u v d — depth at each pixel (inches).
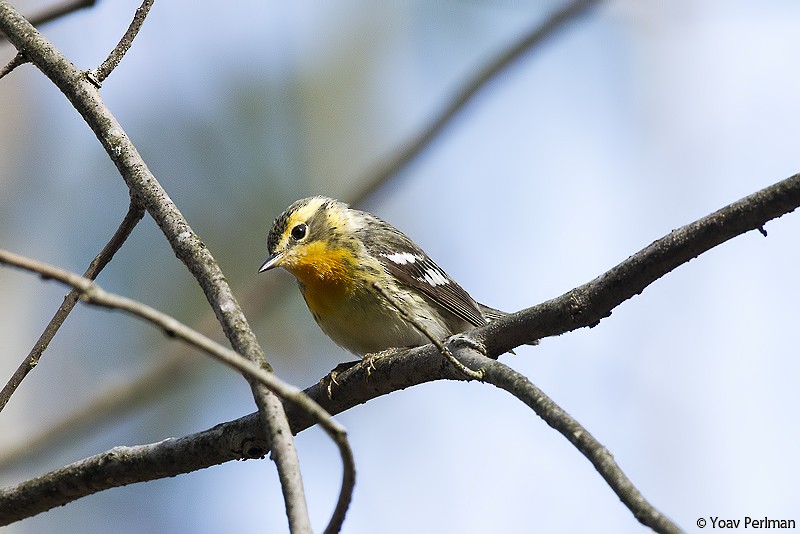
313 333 580.1
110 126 298.2
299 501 196.5
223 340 557.6
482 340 267.4
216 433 291.3
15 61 311.9
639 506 179.8
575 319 253.8
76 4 378.0
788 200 222.2
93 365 558.6
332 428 185.8
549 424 206.2
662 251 239.3
